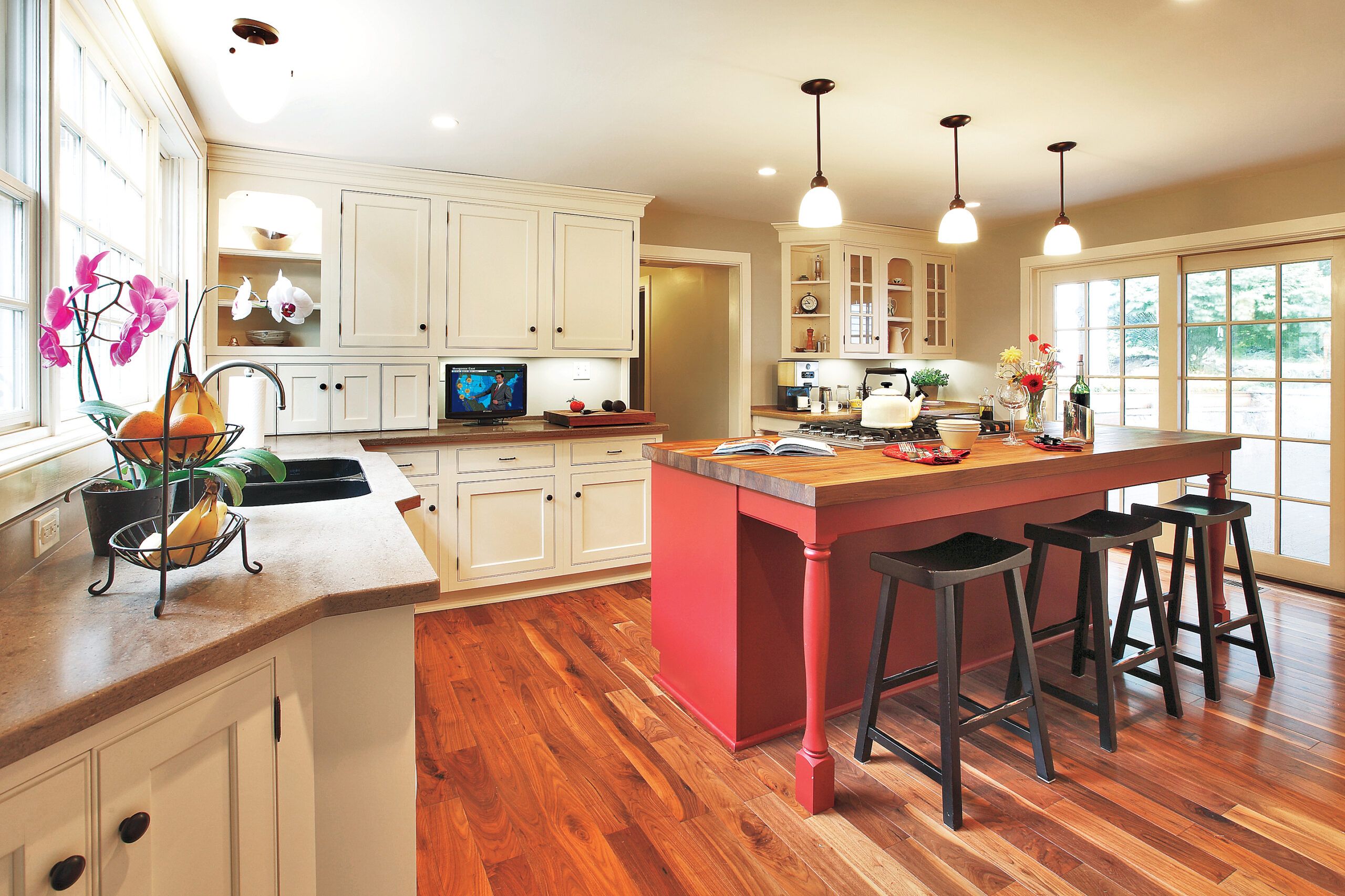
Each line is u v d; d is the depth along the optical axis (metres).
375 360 3.58
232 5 2.04
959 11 2.15
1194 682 2.68
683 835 1.82
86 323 1.27
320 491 2.36
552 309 3.98
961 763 2.14
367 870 1.15
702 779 2.07
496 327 3.84
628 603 3.72
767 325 5.18
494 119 2.95
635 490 4.07
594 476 3.93
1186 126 3.15
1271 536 4.07
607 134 3.15
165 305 1.19
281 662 1.04
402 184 3.59
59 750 0.73
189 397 1.22
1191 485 4.42
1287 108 2.94
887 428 2.76
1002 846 1.76
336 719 1.12
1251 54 2.45
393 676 1.15
